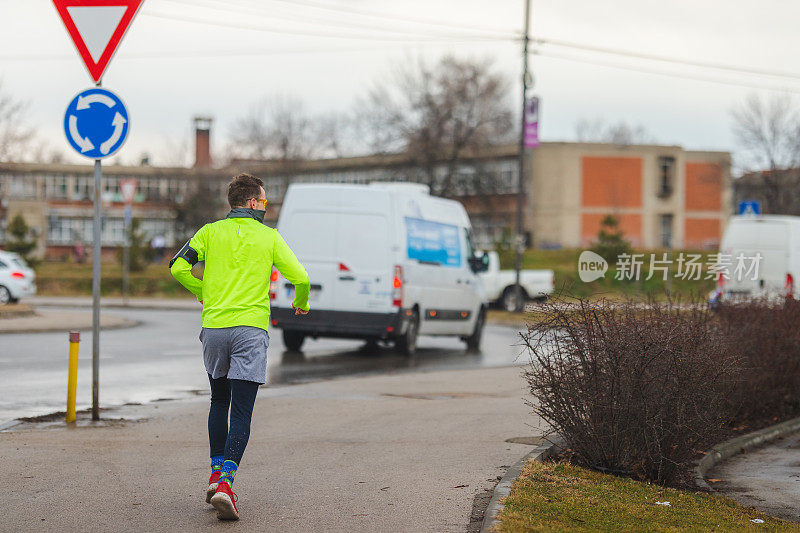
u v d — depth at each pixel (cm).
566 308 1264
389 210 2828
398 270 2808
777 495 1299
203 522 977
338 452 1383
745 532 989
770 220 3934
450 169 10625
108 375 2336
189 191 11019
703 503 1135
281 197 12081
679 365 1230
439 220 3156
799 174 8888
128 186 5653
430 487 1149
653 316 1323
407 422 1672
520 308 5428
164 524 969
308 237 2859
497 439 1501
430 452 1386
